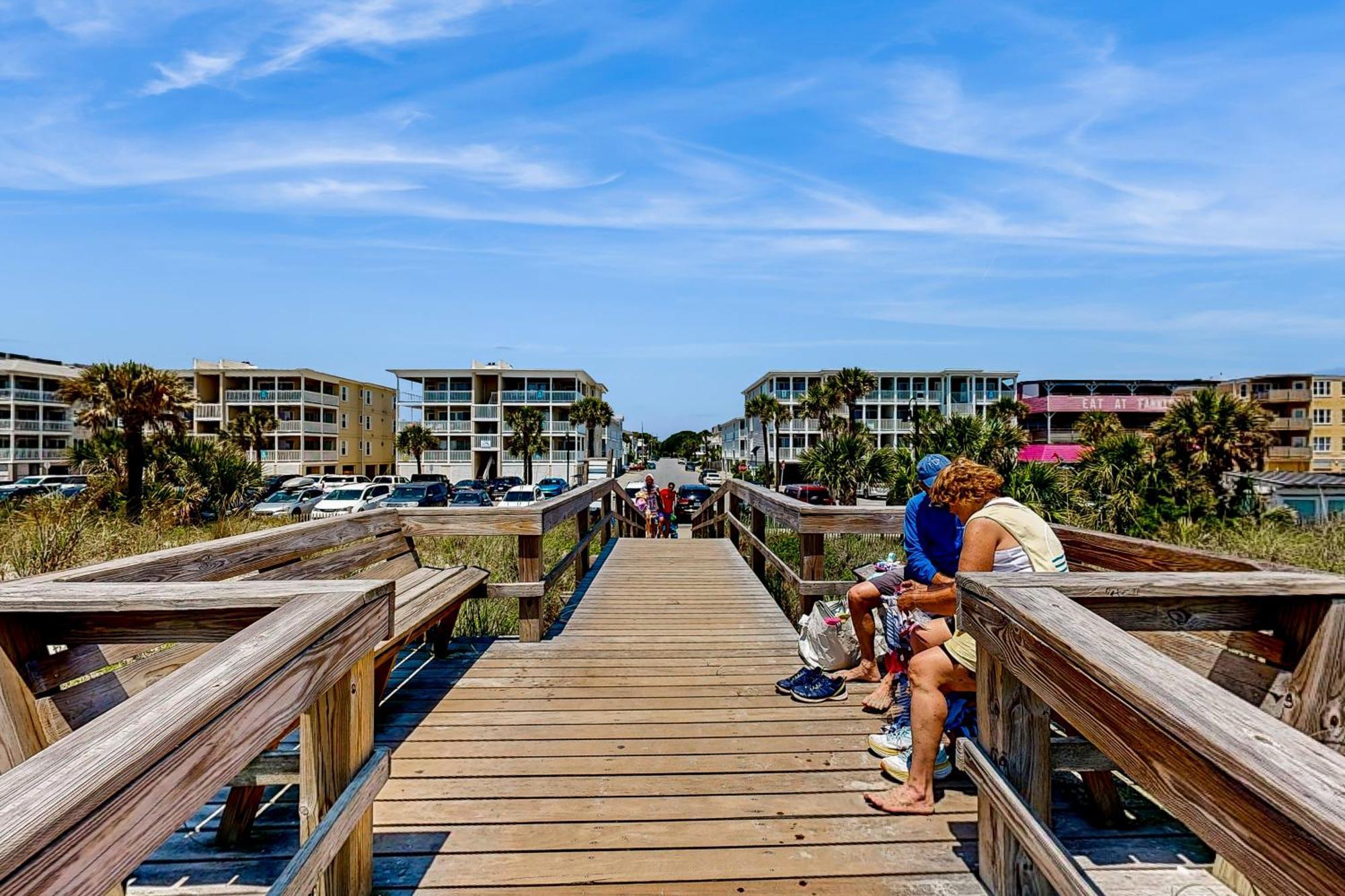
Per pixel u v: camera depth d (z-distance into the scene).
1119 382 54.28
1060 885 1.54
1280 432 51.53
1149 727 1.24
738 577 7.55
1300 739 1.08
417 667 4.39
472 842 2.43
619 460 79.81
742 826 2.54
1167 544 2.88
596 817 2.60
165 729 1.09
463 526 4.79
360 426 56.72
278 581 1.99
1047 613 1.68
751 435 68.38
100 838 0.94
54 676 1.93
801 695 3.78
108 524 11.72
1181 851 2.38
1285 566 2.24
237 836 2.41
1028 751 1.92
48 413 49.22
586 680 4.16
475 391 53.25
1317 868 0.89
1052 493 18.75
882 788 2.82
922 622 3.06
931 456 3.37
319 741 1.75
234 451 24.09
